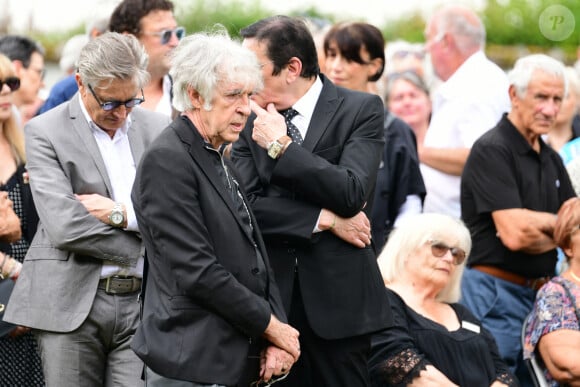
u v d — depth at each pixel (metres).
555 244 16.67
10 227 14.94
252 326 11.62
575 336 15.72
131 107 13.27
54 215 13.12
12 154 15.66
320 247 12.96
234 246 11.78
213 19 31.84
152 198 11.50
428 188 20.11
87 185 13.40
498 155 17.48
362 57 17.78
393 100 23.91
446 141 20.34
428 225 15.41
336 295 12.91
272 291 12.35
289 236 12.78
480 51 21.39
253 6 32.34
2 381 14.95
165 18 18.09
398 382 14.66
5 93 15.55
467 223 17.88
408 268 15.48
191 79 11.76
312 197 12.65
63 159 13.38
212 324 11.52
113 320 13.41
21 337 15.03
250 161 13.22
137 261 13.41
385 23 33.62
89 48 13.15
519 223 17.12
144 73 13.24
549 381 15.98
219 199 11.80
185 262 11.37
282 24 13.10
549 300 16.05
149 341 11.52
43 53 23.03
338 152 13.04
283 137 12.74
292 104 13.20
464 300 17.72
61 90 18.72
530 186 17.53
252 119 13.35
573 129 23.11
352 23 17.92
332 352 13.03
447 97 20.44
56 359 13.33
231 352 11.58
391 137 18.20
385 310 13.20
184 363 11.36
